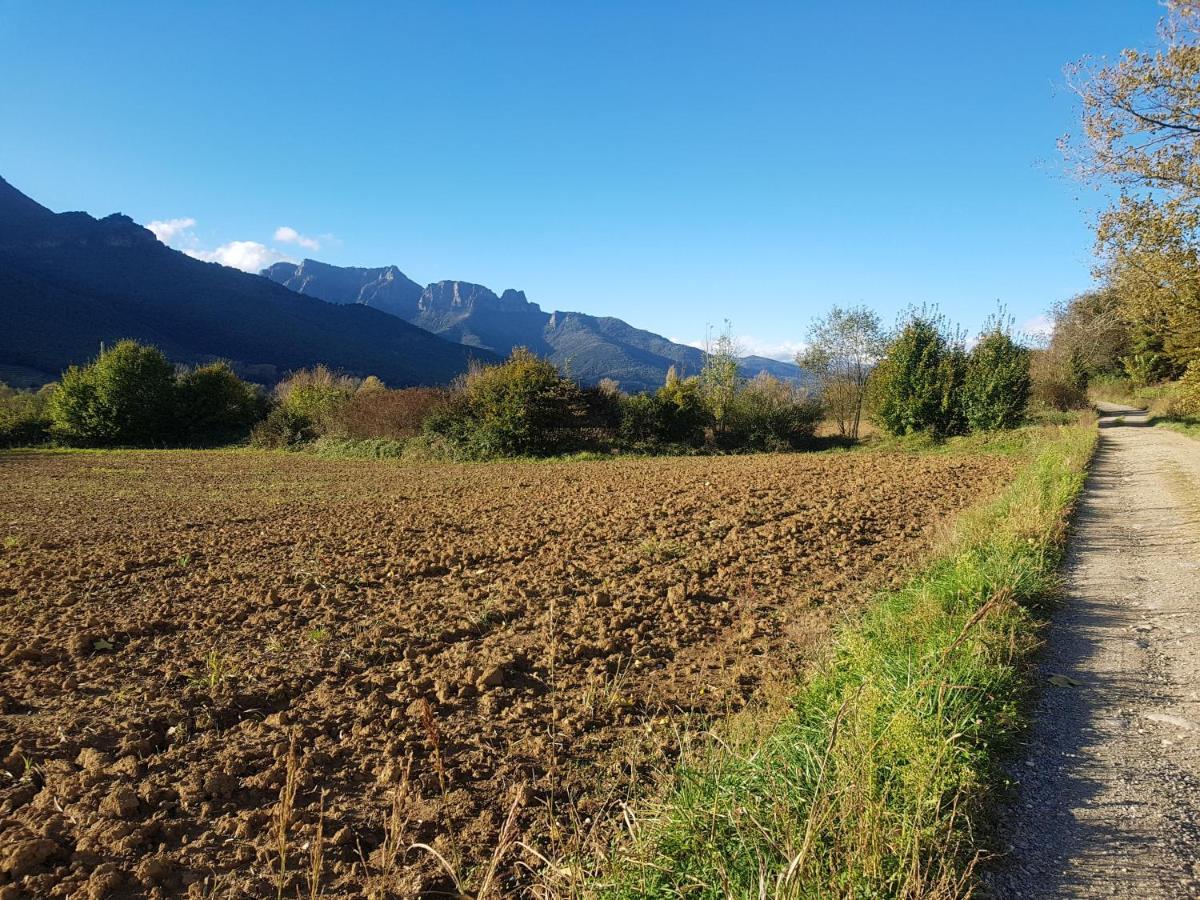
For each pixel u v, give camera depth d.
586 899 2.98
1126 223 15.07
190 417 46.56
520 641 7.02
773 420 36.75
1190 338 17.62
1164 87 14.05
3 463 32.09
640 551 10.75
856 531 11.75
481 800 4.22
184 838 3.89
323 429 40.03
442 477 23.69
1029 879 3.06
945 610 6.43
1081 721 4.57
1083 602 7.22
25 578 9.90
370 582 9.42
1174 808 3.55
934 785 3.46
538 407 31.98
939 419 32.31
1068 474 15.26
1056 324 58.12
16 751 4.77
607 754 4.73
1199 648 5.79
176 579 9.79
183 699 5.67
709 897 2.97
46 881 3.54
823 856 3.03
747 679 5.95
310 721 5.34
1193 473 16.39
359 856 3.71
